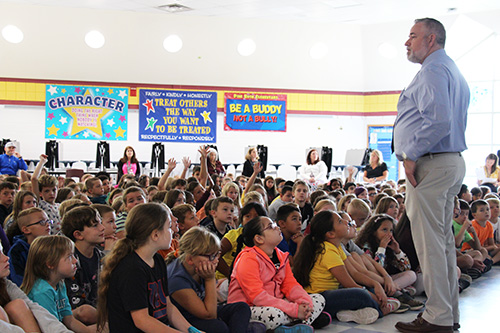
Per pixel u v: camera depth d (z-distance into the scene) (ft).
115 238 15.26
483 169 43.57
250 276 14.21
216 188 29.14
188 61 53.31
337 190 28.04
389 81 56.65
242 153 56.90
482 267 23.06
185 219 16.90
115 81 53.26
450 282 14.32
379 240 18.61
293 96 56.80
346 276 16.10
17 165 45.60
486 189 33.35
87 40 50.78
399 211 24.50
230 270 15.93
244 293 14.43
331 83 57.16
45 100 52.26
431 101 12.60
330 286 16.33
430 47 13.57
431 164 13.26
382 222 18.53
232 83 55.36
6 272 10.43
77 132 53.06
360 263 17.34
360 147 58.54
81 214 13.01
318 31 53.52
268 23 52.19
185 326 11.05
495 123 53.93
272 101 56.34
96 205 15.08
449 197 13.92
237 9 47.70
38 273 11.29
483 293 19.84
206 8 47.42
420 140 12.78
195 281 12.70
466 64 54.70
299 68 55.57
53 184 21.52
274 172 53.26
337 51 55.11
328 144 58.08
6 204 20.44
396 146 13.67
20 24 48.29
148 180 31.68
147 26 50.49
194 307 12.16
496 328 15.23
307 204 23.08
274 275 14.83
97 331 10.60
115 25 49.88
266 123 56.49
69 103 52.60
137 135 54.60
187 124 54.90
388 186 32.76
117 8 48.03
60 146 51.70
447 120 12.51
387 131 57.41
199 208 24.09
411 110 13.32
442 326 13.57
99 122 53.42
